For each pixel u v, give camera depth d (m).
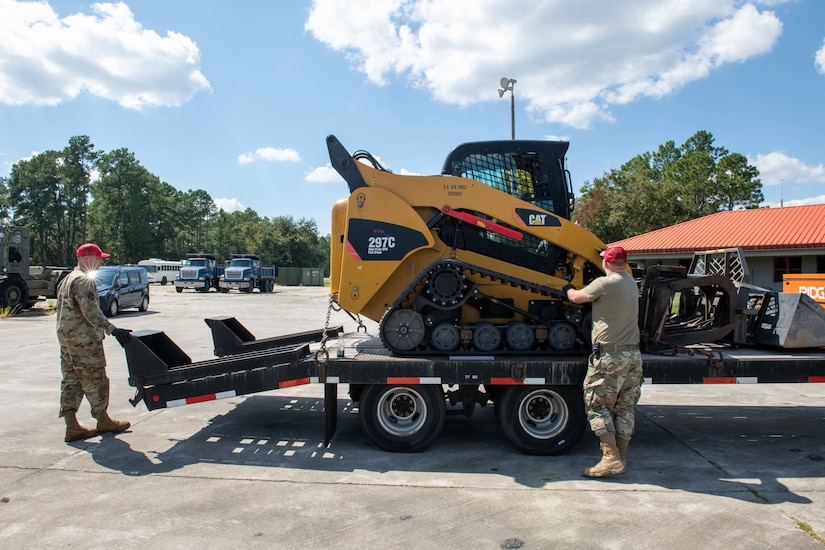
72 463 4.91
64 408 5.48
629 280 4.71
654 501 4.12
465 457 5.14
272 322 18.23
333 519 3.81
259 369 5.26
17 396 7.39
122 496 4.19
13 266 20.23
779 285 22.95
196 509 3.96
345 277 5.57
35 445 5.41
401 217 5.56
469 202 5.66
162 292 41.25
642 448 5.43
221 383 5.29
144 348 5.31
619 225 40.31
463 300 5.41
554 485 4.45
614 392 4.65
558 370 5.05
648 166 67.69
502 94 20.75
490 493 4.27
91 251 5.44
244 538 3.53
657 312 5.36
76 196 82.44
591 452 5.29
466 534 3.59
